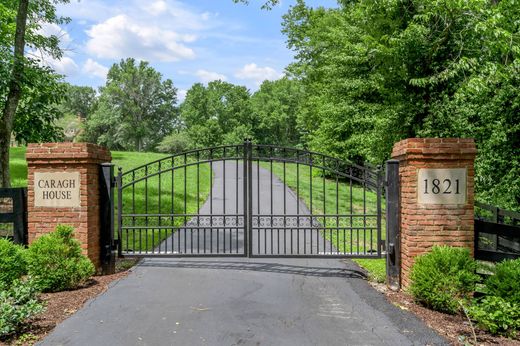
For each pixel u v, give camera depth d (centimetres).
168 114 7212
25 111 1345
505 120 1058
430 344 425
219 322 477
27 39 1488
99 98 7075
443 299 511
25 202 732
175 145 5922
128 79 6812
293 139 6975
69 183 661
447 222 599
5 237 732
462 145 595
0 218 719
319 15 3080
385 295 594
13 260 560
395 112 1444
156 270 705
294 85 6806
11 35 1452
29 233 665
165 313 503
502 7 1050
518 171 1042
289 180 2350
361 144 2095
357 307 536
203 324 470
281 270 713
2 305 427
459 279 517
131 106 6594
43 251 581
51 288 582
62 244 597
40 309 445
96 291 588
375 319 493
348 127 2242
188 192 1759
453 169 601
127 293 579
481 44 1220
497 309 462
